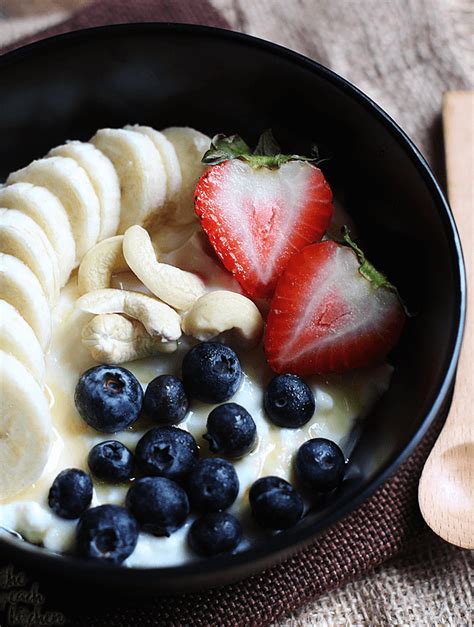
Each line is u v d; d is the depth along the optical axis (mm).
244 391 322
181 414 311
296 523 301
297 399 312
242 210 330
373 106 332
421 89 405
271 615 317
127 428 312
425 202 323
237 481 302
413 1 418
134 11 401
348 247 325
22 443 300
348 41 412
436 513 329
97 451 302
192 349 314
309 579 322
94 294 318
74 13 399
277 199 332
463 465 336
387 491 333
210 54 346
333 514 278
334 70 407
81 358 322
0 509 302
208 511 299
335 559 324
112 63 347
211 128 367
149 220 346
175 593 296
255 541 302
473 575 331
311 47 410
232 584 318
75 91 352
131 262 324
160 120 366
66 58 342
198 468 300
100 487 305
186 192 349
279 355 321
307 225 335
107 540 290
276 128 361
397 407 320
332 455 307
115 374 308
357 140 343
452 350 298
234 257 329
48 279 320
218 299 318
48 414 303
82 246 336
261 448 314
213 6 407
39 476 305
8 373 295
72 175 330
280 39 410
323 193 336
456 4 420
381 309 323
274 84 349
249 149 351
